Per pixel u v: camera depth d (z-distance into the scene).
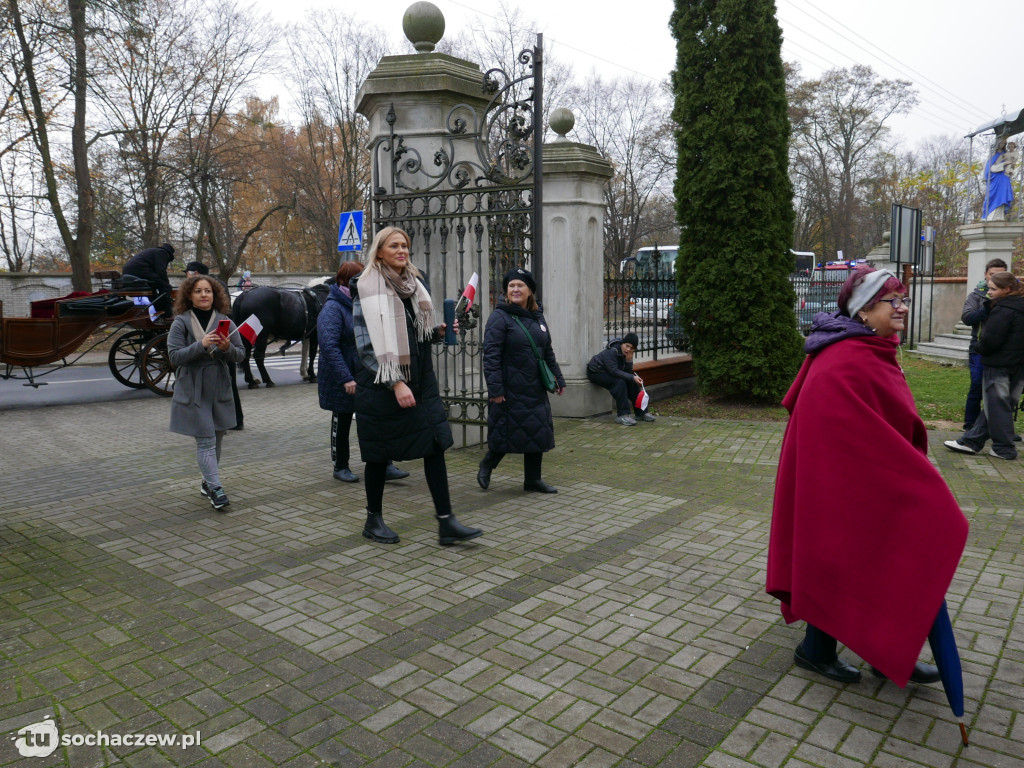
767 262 9.10
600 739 2.46
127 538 4.63
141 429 8.62
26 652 3.10
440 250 7.06
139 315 10.89
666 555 4.22
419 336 4.22
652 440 7.55
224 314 5.17
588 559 4.16
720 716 2.59
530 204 6.49
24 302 22.27
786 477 2.79
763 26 8.80
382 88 6.83
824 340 2.71
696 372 9.85
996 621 3.30
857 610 2.51
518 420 5.48
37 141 20.05
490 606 3.53
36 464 6.82
